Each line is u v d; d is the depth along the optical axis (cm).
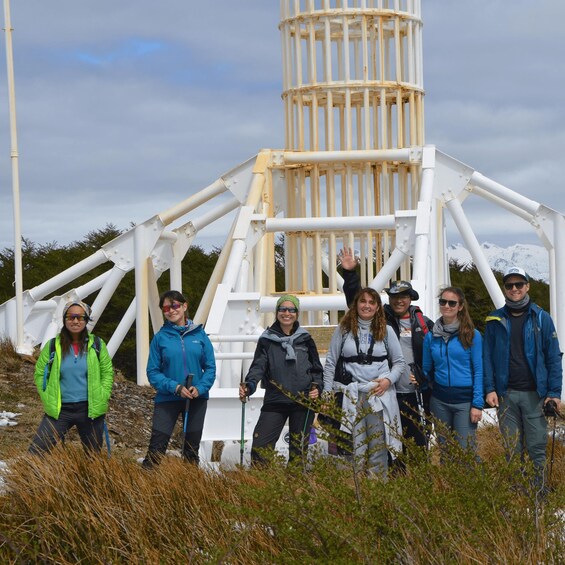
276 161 1775
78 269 2047
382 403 951
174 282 2045
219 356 1323
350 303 1055
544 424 957
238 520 727
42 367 993
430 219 1662
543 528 639
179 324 1036
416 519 646
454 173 1791
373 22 1755
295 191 1819
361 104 1819
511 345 958
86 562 713
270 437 1001
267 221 1645
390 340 966
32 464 841
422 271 1516
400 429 958
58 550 709
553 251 1792
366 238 1862
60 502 775
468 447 732
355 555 619
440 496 671
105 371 1003
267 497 649
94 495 800
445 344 967
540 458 959
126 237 1988
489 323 966
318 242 1791
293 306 1007
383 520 644
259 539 681
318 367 1014
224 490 811
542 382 948
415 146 1767
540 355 949
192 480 828
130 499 776
